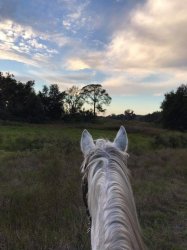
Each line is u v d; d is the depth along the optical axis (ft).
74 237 19.24
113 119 433.07
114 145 7.30
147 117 448.65
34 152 54.44
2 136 104.12
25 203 23.97
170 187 36.99
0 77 349.00
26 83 357.20
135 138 149.18
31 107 335.06
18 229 20.25
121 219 5.36
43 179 32.83
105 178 6.18
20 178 34.60
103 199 5.86
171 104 312.50
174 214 28.37
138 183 36.32
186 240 22.75
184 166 52.54
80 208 24.14
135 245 5.16
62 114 380.58
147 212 27.37
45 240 18.11
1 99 343.26
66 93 388.37
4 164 43.80
